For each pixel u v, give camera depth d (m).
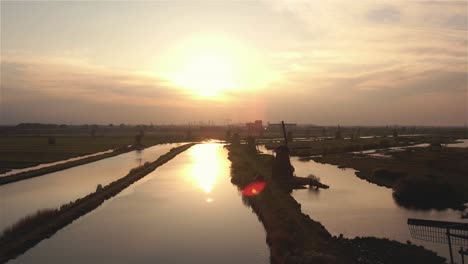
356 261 21.56
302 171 63.47
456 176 53.41
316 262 20.33
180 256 23.92
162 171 66.31
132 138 176.88
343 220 31.61
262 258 23.52
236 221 32.31
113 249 25.22
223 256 23.88
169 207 37.78
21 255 24.11
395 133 170.88
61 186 48.53
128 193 45.22
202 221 32.44
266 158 75.06
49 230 28.72
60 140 151.88
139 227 30.50
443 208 36.06
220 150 120.94
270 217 31.33
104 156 87.88
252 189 45.59
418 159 74.25
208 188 48.81
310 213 34.03
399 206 36.88
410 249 23.48
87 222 32.06
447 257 22.70
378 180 52.62
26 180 53.50
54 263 22.70
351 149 104.00
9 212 34.38
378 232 28.11
